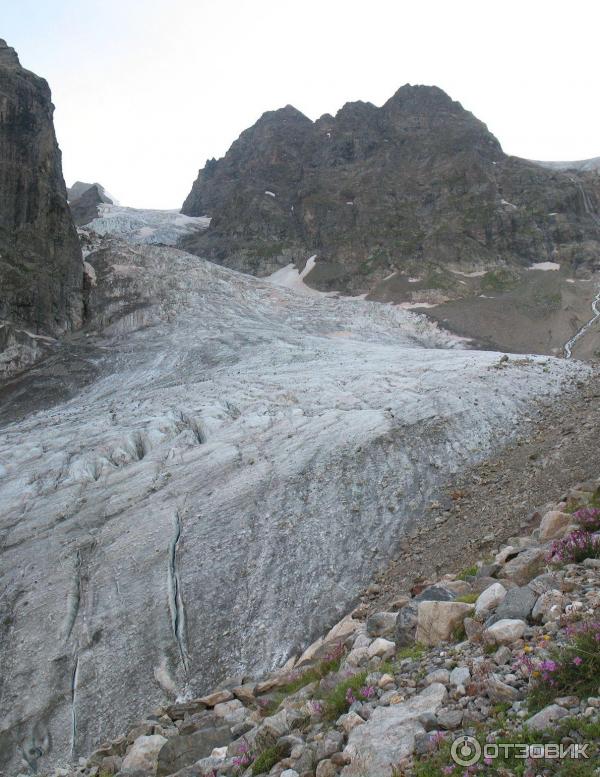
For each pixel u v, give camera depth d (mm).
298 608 21891
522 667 7645
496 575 12234
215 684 19938
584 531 11406
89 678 20922
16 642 22469
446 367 41281
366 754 7289
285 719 9320
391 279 108500
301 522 25469
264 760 8484
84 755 18906
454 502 25281
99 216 176500
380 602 19875
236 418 35469
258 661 20359
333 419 33156
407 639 10898
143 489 29141
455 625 10078
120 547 25578
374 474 28000
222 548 24625
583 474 20844
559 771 5883
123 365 52156
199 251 142375
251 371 45250
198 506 27172
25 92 69312
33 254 61562
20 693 20859
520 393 35219
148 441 33562
